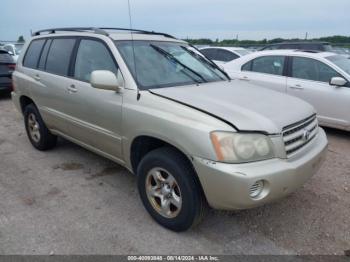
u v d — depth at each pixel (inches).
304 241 114.2
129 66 131.7
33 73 184.2
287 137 107.9
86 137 153.4
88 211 131.8
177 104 112.6
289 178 104.0
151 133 115.0
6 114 299.1
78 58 155.9
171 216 116.8
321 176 164.2
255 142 100.5
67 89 156.1
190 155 103.1
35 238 114.3
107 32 148.7
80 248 109.4
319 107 232.7
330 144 215.3
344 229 121.0
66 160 183.8
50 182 157.1
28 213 130.0
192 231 118.9
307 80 239.9
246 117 105.0
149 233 117.6
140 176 123.3
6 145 210.2
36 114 188.2
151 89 125.5
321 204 137.8
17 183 156.2
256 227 122.0
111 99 131.6
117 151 136.6
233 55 411.8
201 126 101.7
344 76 223.8
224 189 98.3
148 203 123.7
